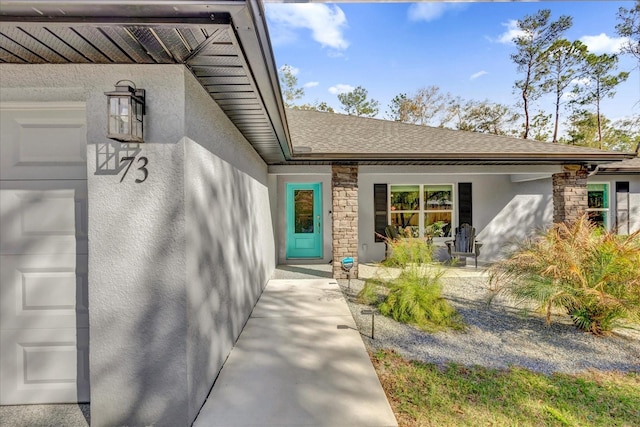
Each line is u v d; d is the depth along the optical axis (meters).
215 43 2.04
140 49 2.12
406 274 5.24
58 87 2.38
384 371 3.29
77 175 2.63
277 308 5.25
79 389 2.70
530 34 25.81
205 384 2.81
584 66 24.56
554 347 3.90
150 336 2.40
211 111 3.06
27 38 1.97
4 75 2.38
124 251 2.38
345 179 7.29
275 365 3.36
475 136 9.03
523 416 2.59
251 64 2.37
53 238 2.64
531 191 9.91
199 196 2.71
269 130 4.31
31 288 2.65
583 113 25.78
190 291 2.48
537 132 27.58
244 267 4.55
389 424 2.47
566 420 2.54
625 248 4.26
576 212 7.37
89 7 1.64
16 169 2.61
